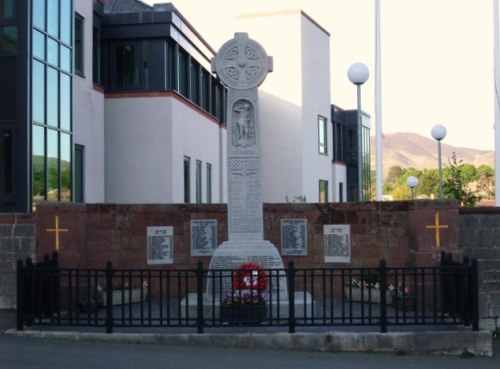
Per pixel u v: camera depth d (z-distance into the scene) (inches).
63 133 682.8
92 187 776.3
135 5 933.2
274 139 1179.9
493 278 439.2
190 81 959.6
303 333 351.9
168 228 498.6
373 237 488.4
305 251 496.7
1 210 595.8
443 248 439.8
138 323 381.4
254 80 445.1
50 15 653.9
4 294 452.8
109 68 839.7
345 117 1798.7
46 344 346.6
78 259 447.2
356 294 469.7
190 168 934.4
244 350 343.9
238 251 429.7
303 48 1178.6
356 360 330.0
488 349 349.1
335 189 1572.3
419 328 365.1
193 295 447.5
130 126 825.5
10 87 599.2
